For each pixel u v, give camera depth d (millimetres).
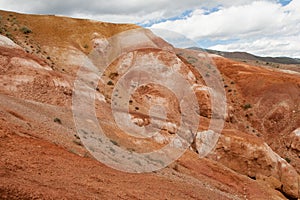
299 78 50531
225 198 15680
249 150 28922
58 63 36438
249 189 22219
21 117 15445
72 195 8180
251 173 28625
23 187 7461
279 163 30062
